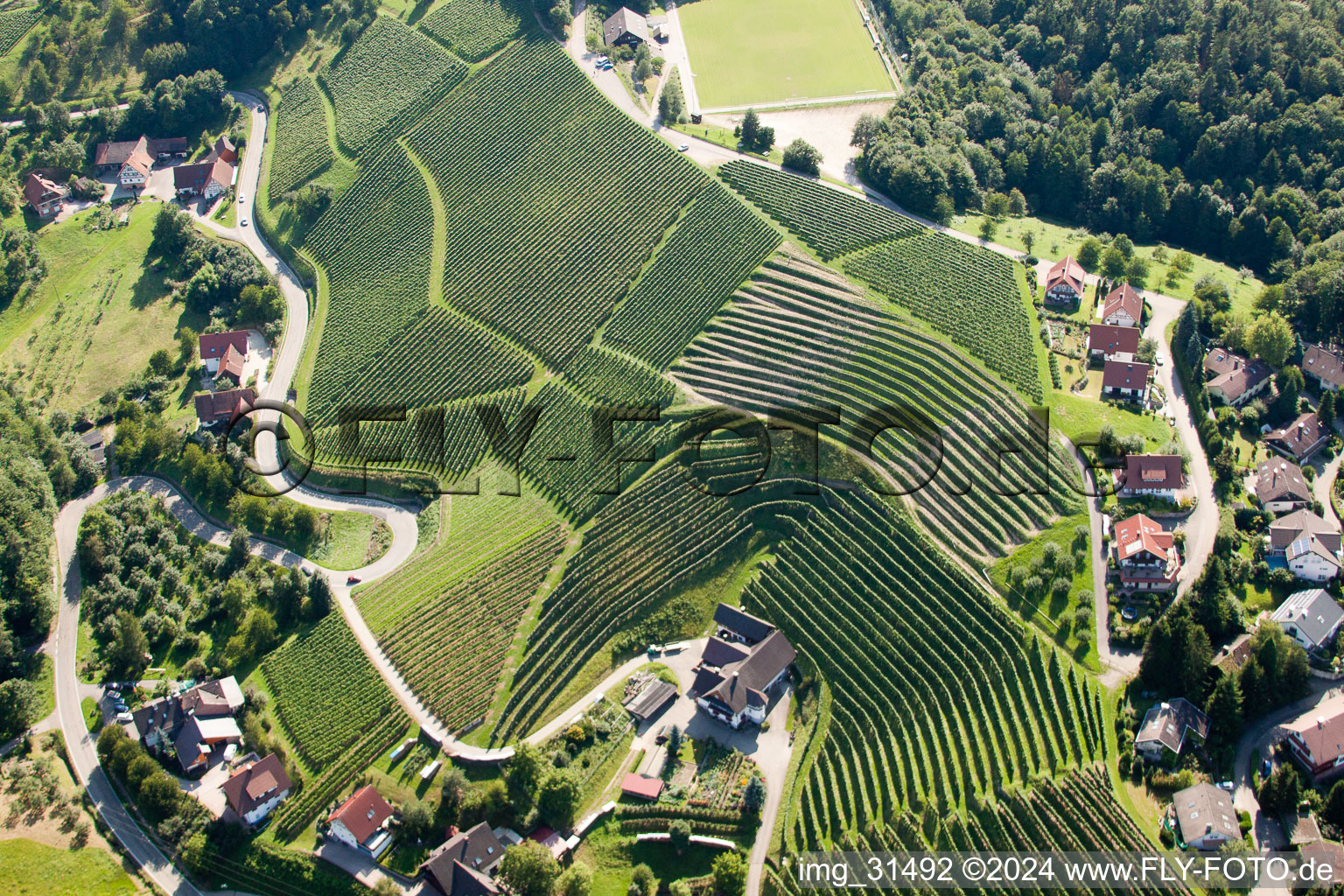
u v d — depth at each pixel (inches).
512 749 6131.9
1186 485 6993.1
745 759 6053.2
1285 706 5890.8
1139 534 6392.7
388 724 6338.6
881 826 5565.9
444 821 5816.9
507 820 5836.6
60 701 6850.4
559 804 5753.0
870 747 5969.5
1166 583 6318.9
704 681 6304.1
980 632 6264.8
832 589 6742.1
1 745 6594.5
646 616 6845.5
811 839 5600.4
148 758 6254.9
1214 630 6107.3
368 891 5620.1
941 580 6565.0
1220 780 5561.0
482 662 6599.4
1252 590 6451.8
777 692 6412.4
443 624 6855.3
